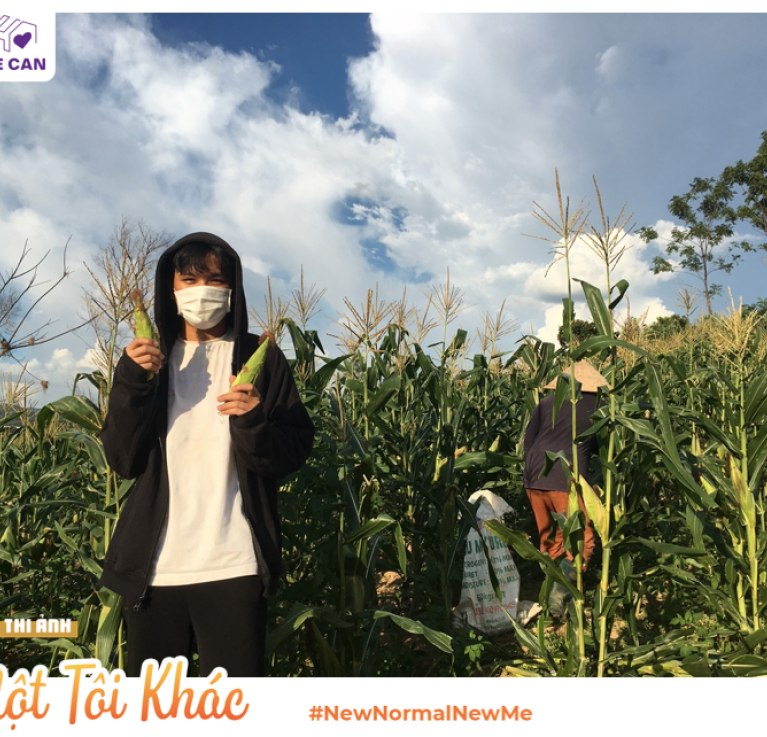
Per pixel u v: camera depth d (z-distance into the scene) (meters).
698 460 3.19
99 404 2.46
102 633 2.34
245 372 1.92
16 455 5.00
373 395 3.54
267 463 1.99
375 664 3.35
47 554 3.72
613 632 3.87
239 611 1.95
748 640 2.84
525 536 2.82
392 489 4.53
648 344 6.52
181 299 2.13
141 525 1.97
